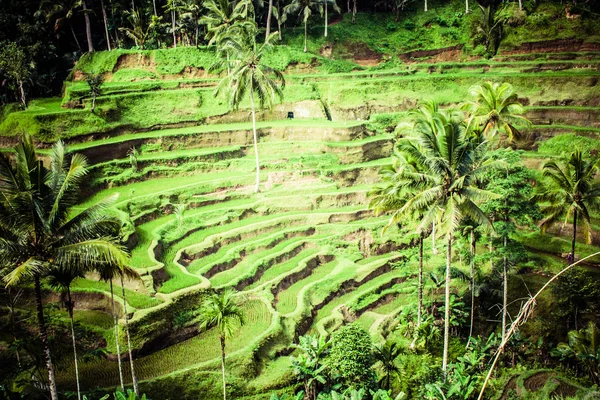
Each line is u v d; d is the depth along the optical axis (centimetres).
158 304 4241
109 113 6744
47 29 8400
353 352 3916
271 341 4322
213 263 5066
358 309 5103
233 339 4288
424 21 9512
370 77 8431
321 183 6650
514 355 4675
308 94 7894
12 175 2711
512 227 4484
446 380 4062
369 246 5944
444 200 3725
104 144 6234
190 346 4166
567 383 4019
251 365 4034
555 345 4866
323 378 3906
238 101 5997
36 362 3506
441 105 7988
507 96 6050
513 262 4853
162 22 9281
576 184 4938
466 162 3650
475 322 5206
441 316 5184
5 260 2706
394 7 9775
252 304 4741
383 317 5050
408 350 4706
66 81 7781
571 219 5966
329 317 4850
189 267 4994
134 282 4444
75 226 2900
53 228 2844
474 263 5347
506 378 4119
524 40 8900
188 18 8556
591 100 7488
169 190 5897
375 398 3666
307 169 6744
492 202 4556
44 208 2798
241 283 4922
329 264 5706
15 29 8062
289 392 3953
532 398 3781
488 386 4050
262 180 6588
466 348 4769
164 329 4125
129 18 8400
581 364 4472
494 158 4822
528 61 8625
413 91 8106
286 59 8475
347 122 7506
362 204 6519
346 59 9006
